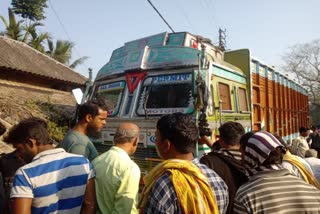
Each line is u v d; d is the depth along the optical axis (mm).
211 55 6883
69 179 2666
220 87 6336
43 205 2521
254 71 8406
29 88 16219
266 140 2574
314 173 5293
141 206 2262
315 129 12711
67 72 20000
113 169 3164
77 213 2678
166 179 2197
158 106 6074
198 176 2236
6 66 14875
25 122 2807
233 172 3137
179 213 2113
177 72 6113
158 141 2512
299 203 2361
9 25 29047
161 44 6875
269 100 9680
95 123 3857
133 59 6746
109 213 3115
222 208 2510
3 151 8242
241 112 7160
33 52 19938
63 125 13594
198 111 5496
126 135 3449
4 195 3234
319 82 42281
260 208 2338
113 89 6961
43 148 2779
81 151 3623
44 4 35438
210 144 5168
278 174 2488
